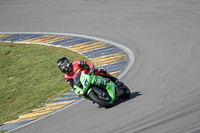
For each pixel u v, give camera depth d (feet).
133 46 154.92
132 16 191.93
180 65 115.03
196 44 135.03
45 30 205.57
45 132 83.05
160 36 156.46
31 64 164.66
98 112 86.84
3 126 105.29
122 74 125.59
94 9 217.97
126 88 92.68
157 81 103.60
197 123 60.59
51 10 234.17
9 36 206.08
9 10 249.96
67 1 245.45
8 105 127.75
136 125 67.97
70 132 75.97
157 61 127.24
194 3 185.88
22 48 185.57
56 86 138.10
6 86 146.20
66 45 179.22
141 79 111.34
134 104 84.28
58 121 90.84
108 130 69.46
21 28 215.51
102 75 88.79
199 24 158.51
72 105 106.11
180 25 163.22
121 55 149.59
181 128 60.13
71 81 89.81
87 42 176.35
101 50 162.30
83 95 86.38
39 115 106.83
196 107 70.64
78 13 217.97
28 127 94.89
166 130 60.90
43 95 131.03
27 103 125.90
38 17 227.40
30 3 257.14
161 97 85.46
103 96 83.92
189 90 86.53
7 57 175.73
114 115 79.20
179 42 142.72
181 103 76.54
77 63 87.86
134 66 130.62
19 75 155.22
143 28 172.35
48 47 181.98
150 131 62.34
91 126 75.56
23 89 141.18
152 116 71.31
